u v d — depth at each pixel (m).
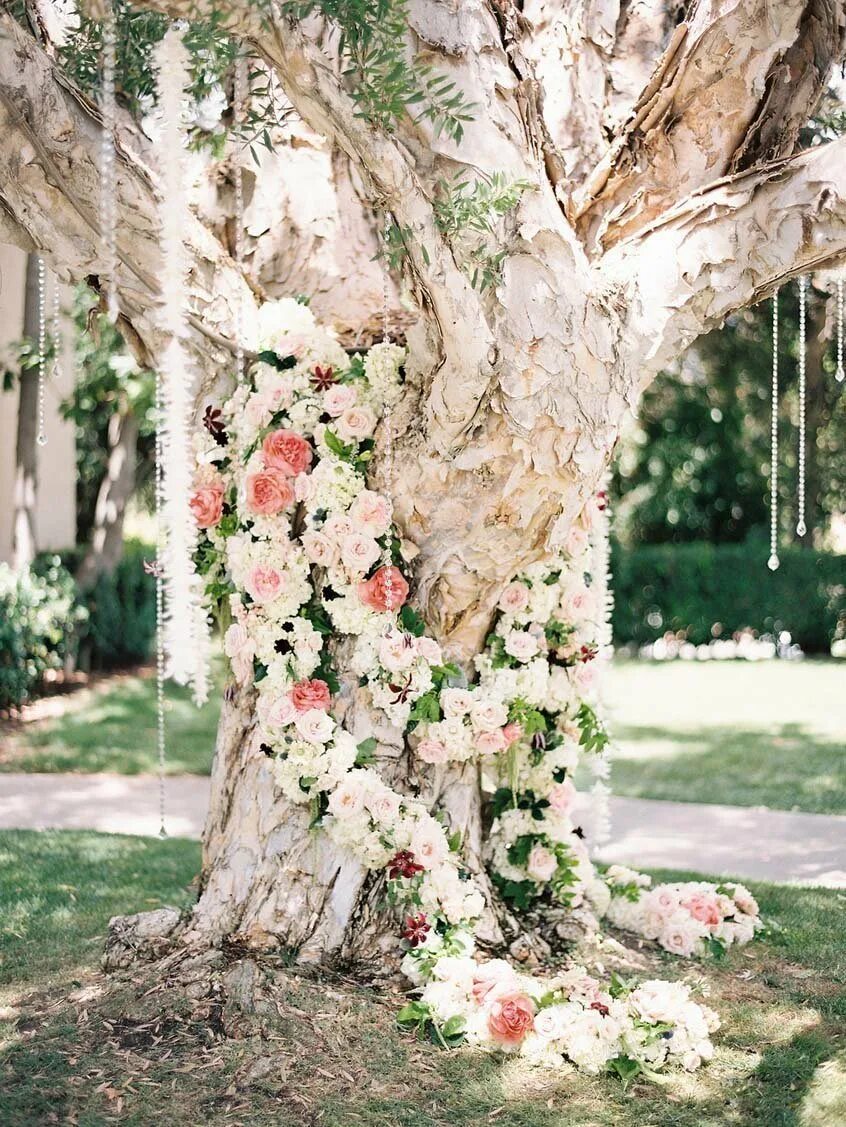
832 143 3.36
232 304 3.77
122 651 12.44
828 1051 3.34
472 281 3.04
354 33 2.71
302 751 3.54
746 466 16.00
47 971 3.86
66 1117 2.87
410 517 3.56
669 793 7.14
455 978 3.41
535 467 3.29
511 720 3.84
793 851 5.75
